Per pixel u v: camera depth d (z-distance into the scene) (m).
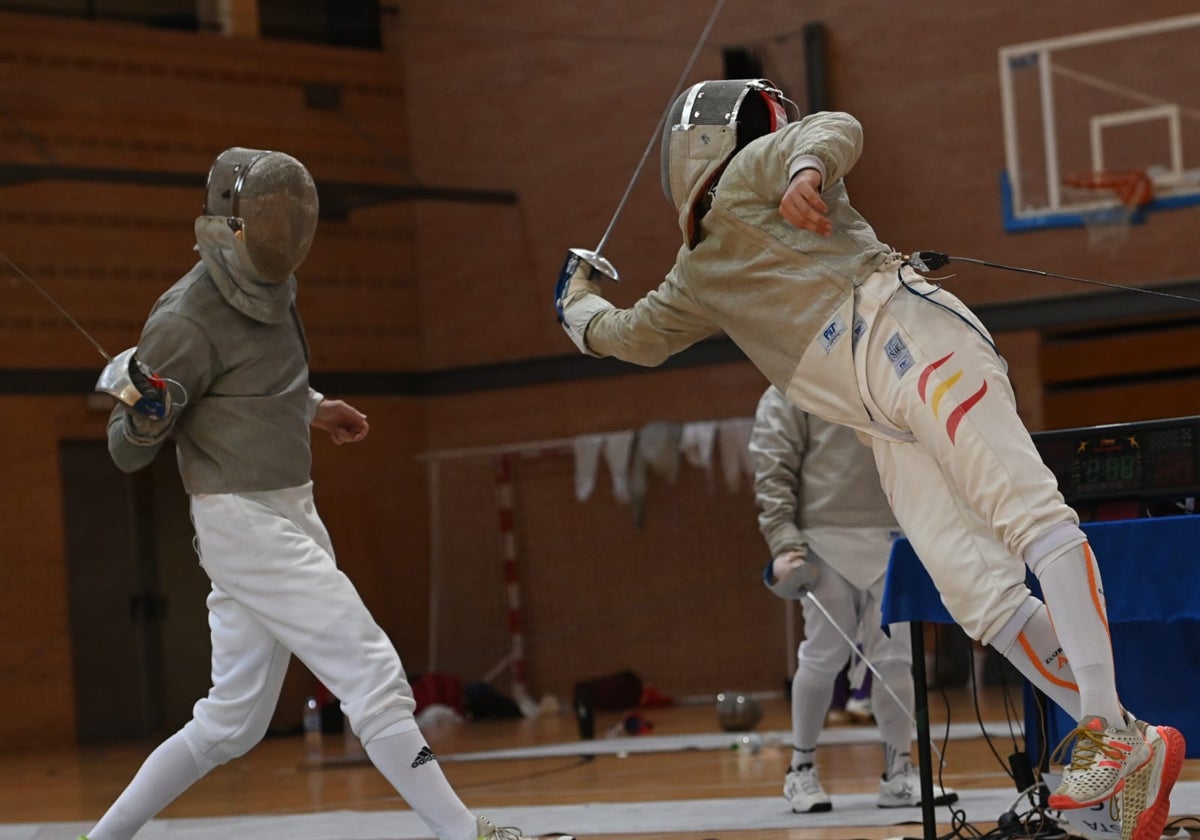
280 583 4.49
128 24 15.91
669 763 9.48
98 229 15.53
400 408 17.20
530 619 16.77
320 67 16.94
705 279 4.27
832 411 4.13
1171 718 4.98
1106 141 14.15
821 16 15.46
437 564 17.02
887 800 6.42
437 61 17.30
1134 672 5.02
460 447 17.23
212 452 4.58
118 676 15.40
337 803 8.15
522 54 16.88
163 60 16.00
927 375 3.88
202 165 16.11
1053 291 14.38
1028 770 5.30
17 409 15.02
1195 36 13.80
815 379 4.12
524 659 16.69
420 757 4.42
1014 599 3.90
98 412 15.41
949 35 14.87
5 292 15.04
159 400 4.34
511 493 16.84
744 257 4.18
